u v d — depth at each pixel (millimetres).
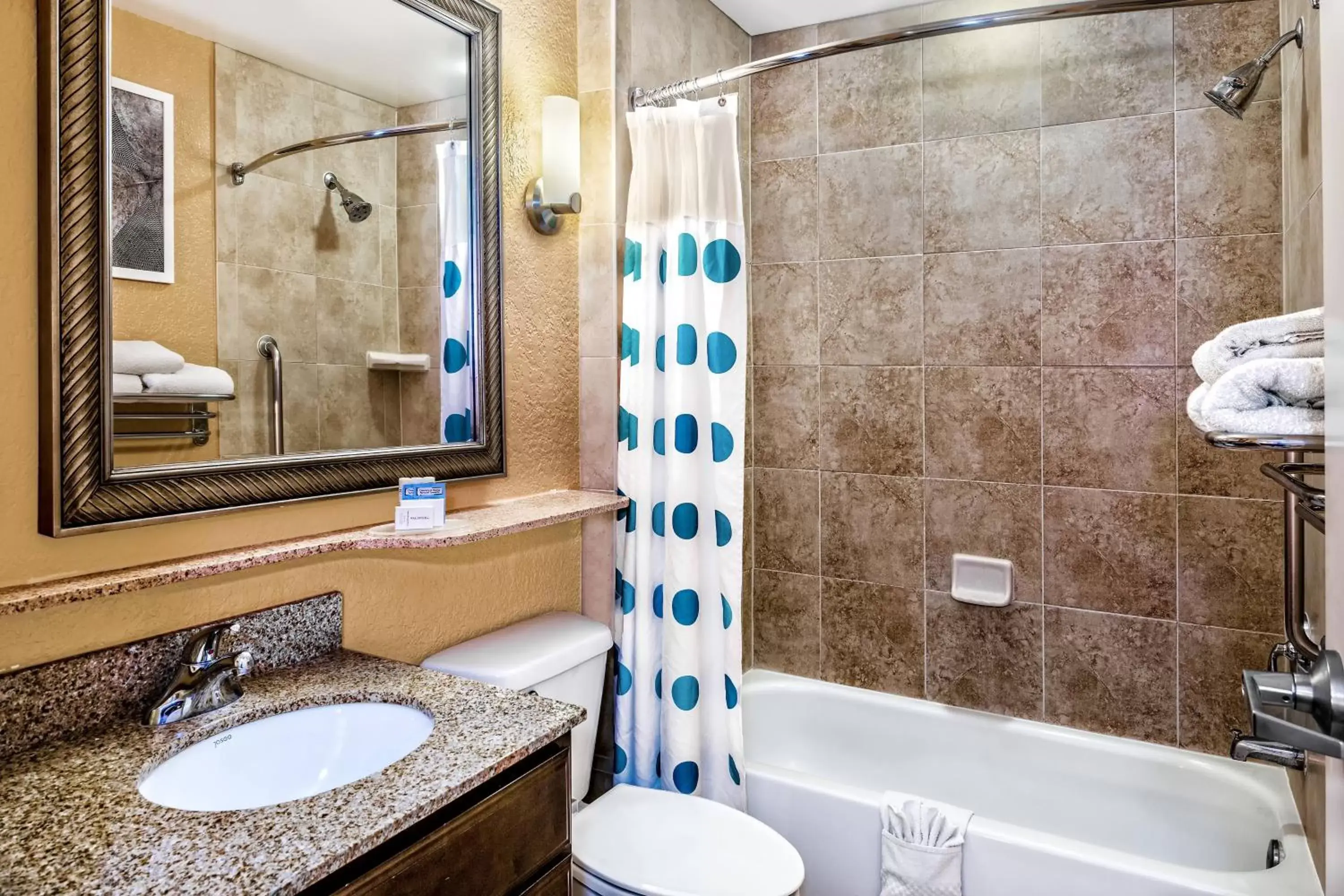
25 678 1055
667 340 1960
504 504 1848
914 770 2422
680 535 1926
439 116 1679
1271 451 1841
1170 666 2154
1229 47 2031
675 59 2264
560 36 2020
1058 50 2217
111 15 1129
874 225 2484
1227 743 2094
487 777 1036
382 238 1567
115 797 947
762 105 2656
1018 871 1730
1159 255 2119
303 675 1345
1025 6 2246
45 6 1061
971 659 2406
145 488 1170
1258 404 1094
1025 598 2326
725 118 1887
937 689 2459
